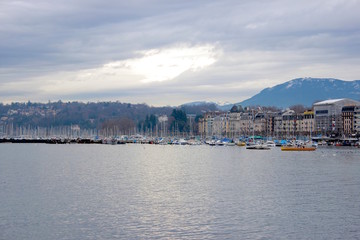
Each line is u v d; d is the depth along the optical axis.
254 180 165.50
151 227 99.94
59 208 117.00
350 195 133.38
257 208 116.50
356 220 105.44
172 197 131.12
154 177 176.62
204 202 123.88
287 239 92.56
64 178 173.38
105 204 121.56
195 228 99.19
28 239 92.81
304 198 129.00
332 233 96.31
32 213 111.75
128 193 137.88
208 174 185.75
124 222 103.81
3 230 98.25
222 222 103.56
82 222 103.88
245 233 96.00
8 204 121.75
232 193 137.25
